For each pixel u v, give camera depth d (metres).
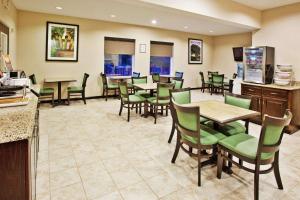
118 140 3.55
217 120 2.33
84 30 6.80
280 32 4.93
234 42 9.25
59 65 6.54
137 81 5.97
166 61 9.01
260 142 1.95
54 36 6.33
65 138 3.58
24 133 1.20
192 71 9.66
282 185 2.28
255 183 2.01
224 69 9.75
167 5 3.83
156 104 4.61
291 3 4.68
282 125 1.94
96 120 4.68
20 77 3.14
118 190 2.18
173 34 8.77
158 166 2.69
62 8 5.50
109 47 7.42
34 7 5.47
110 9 5.47
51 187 2.20
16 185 1.22
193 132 2.29
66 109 5.64
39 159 2.80
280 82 4.48
